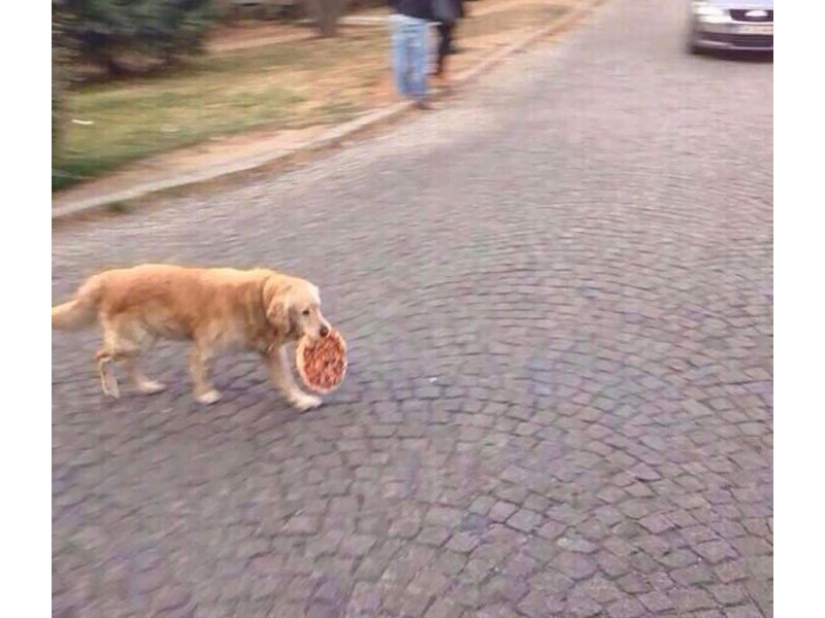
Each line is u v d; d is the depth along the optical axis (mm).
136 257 5211
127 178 6668
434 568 2604
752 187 6047
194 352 3518
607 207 5688
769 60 10836
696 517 2791
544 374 3654
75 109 9078
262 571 2619
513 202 5852
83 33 10422
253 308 3381
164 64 11609
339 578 2576
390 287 4582
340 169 6863
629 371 3660
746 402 3424
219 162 6988
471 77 10016
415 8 8352
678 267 4707
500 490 2938
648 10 16438
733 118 7945
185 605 2502
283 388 3512
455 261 4883
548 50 11992
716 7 10742
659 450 3131
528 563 2613
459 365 3752
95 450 3275
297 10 16594
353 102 8914
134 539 2781
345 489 2980
